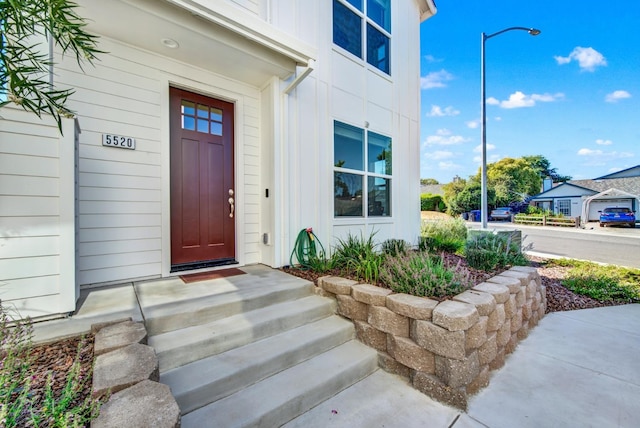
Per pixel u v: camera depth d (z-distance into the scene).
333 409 1.97
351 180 5.07
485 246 4.91
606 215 18.06
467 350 2.08
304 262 3.96
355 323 2.77
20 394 1.33
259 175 4.18
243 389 1.93
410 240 6.37
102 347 1.63
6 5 1.31
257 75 3.81
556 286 4.85
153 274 3.26
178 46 3.15
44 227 2.01
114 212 3.04
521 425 1.84
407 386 2.25
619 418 1.90
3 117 1.86
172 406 1.16
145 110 3.22
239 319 2.45
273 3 3.91
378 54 5.70
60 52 2.77
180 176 3.55
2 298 1.87
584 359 2.67
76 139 2.29
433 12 6.80
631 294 4.45
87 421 1.15
